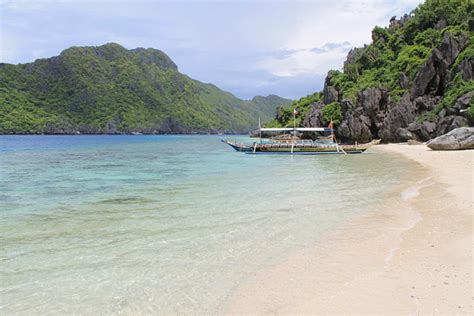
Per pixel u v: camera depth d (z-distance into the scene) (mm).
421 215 12844
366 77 97312
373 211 13805
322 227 11766
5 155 49844
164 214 13852
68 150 63219
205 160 40438
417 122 66688
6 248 10008
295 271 8273
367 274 7938
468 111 53188
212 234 11164
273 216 13281
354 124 78500
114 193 18672
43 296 7234
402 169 27828
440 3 96188
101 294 7301
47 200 16969
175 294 7277
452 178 21203
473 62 60688
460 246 9367
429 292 6941
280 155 48719
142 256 9328
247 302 6898
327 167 31172
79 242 10508
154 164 35312
